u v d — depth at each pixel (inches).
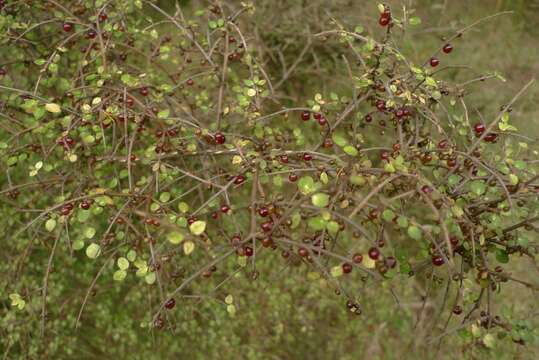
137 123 104.0
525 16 234.7
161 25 200.2
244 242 81.4
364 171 86.9
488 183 90.5
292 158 103.7
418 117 110.7
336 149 120.8
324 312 203.2
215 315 171.5
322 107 117.0
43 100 100.9
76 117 109.2
